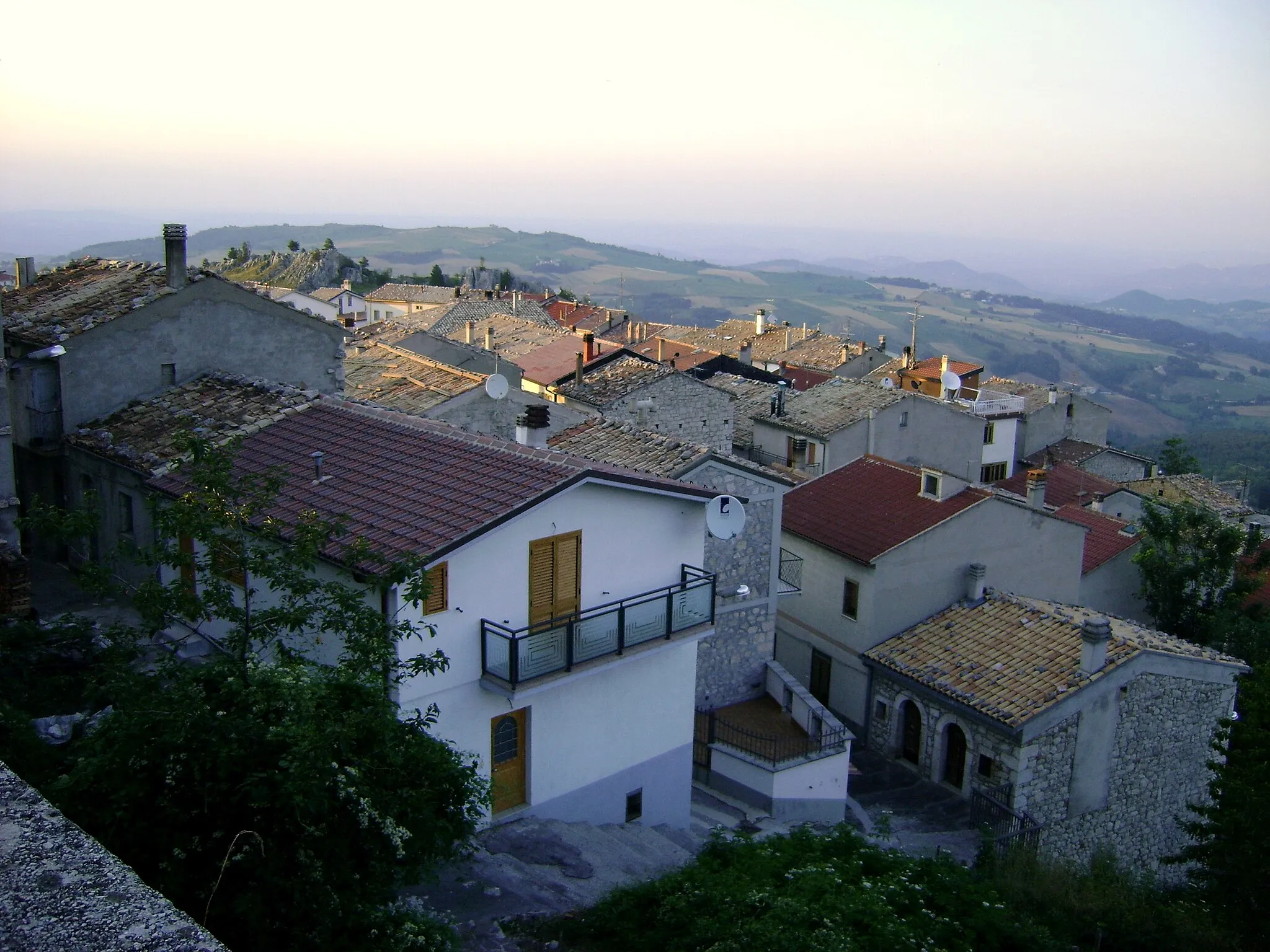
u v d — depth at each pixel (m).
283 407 22.17
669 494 18.75
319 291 99.44
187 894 9.35
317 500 17.64
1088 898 20.12
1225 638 33.78
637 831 18.86
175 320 25.30
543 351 49.59
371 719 10.83
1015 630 27.66
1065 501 49.88
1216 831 20.39
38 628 15.24
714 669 25.20
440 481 17.67
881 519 30.12
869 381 59.28
